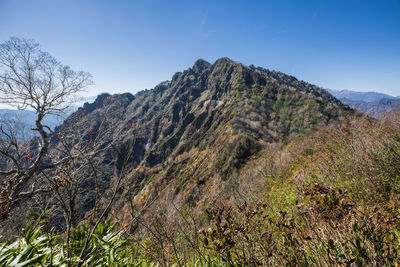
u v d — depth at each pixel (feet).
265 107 380.58
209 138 339.16
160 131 447.01
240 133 269.85
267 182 30.40
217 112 437.58
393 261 4.83
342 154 19.36
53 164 19.72
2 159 20.42
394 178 11.54
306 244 5.74
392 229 5.61
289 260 5.47
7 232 8.03
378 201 10.44
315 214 5.95
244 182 36.83
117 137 19.38
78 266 5.47
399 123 20.99
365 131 22.21
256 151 211.00
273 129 308.60
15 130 20.80
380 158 13.70
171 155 353.92
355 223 5.50
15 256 5.32
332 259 4.80
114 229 6.84
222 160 211.61
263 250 5.65
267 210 13.28
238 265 5.49
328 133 31.19
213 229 5.91
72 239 6.67
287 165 32.30
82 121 23.50
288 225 5.79
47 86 26.02
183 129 440.04
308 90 495.41
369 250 4.78
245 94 432.66
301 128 287.07
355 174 14.47
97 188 5.95
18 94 23.76
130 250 8.47
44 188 8.11
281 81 519.19
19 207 15.05
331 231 5.88
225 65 599.57
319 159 22.72
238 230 5.60
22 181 17.08
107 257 6.23
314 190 6.19
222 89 525.34
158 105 596.70
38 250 5.71
